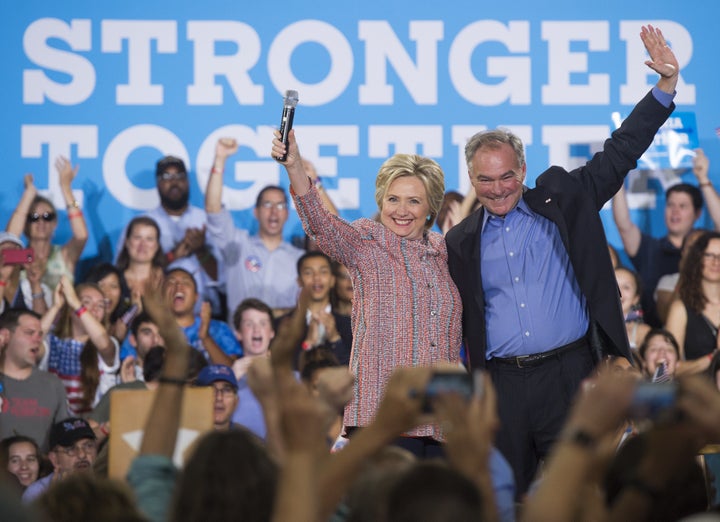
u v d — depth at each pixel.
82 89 25.03
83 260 24.80
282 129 14.23
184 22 25.12
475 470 6.77
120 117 25.05
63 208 24.84
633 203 25.02
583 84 25.16
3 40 24.94
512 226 14.85
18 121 24.92
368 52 25.17
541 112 25.14
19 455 21.06
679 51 25.25
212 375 20.34
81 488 7.24
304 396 6.12
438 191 14.85
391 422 6.98
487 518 6.40
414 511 6.03
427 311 14.36
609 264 14.54
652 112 14.88
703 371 24.12
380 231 14.73
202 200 25.00
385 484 6.86
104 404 23.42
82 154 24.97
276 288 24.89
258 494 6.99
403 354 14.18
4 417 23.61
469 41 25.19
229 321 24.78
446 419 6.83
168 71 25.09
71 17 25.03
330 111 25.11
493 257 14.77
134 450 10.09
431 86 25.14
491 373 14.80
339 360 24.38
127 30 25.09
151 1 25.12
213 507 6.95
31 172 24.89
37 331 24.14
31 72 24.97
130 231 24.86
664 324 24.83
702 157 25.00
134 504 7.37
